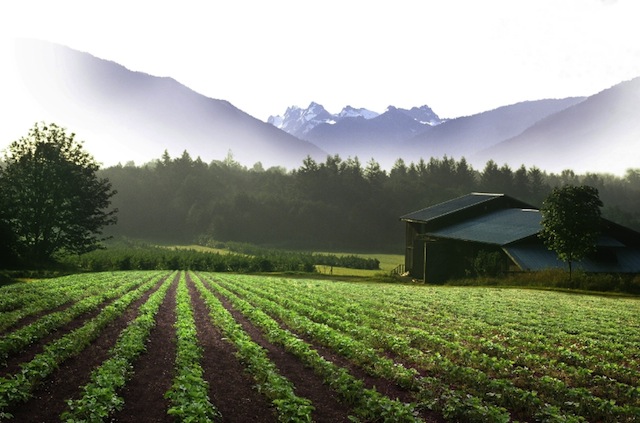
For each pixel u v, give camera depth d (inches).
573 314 1039.0
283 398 419.2
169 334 697.6
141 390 443.8
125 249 3257.9
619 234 2160.4
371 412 398.0
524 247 1902.1
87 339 603.8
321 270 3011.8
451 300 1252.5
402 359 591.8
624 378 548.7
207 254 2915.8
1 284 1414.9
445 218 2442.2
